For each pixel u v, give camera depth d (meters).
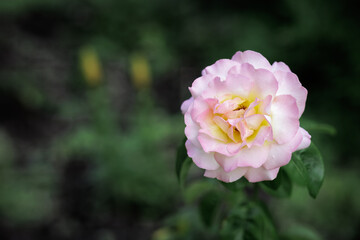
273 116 0.93
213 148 0.92
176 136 4.64
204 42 6.35
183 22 6.85
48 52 6.57
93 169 4.19
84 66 4.21
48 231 3.55
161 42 6.68
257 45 5.09
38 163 4.41
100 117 4.06
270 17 5.39
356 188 3.22
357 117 4.23
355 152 4.18
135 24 7.09
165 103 5.95
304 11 4.55
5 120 5.42
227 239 1.20
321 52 4.52
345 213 3.11
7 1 6.87
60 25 7.11
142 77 4.26
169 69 6.48
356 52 4.26
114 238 3.51
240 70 0.96
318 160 1.00
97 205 3.81
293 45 4.72
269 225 1.25
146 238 3.49
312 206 3.10
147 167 3.86
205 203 1.37
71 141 4.39
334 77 4.41
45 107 5.68
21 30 6.87
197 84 0.97
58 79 6.14
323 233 3.11
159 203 3.82
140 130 4.06
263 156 0.92
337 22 4.39
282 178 1.12
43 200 3.79
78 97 5.98
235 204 1.36
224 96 0.96
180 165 1.09
